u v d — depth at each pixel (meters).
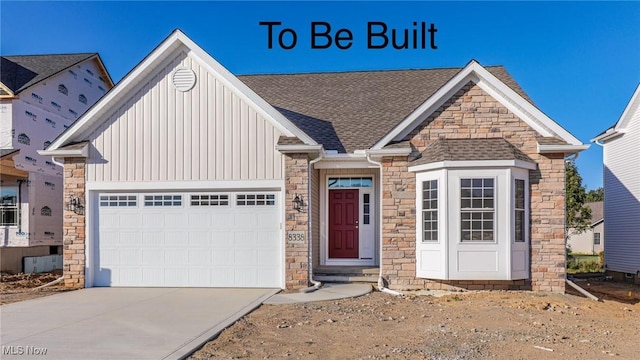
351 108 15.91
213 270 12.84
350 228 14.95
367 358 6.62
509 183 11.78
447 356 6.73
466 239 11.81
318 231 14.74
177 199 13.00
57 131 20.31
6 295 12.08
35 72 19.91
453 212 11.80
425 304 10.85
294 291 12.14
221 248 12.84
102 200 13.15
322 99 16.75
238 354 6.79
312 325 8.59
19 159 17.97
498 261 11.75
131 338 7.46
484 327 8.59
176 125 12.83
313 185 13.74
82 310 9.74
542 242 12.23
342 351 6.96
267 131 12.61
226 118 12.71
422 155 12.58
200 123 12.77
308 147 12.06
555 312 10.13
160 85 12.91
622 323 9.34
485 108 12.64
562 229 12.17
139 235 13.05
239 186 12.62
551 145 12.04
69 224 13.09
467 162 11.73
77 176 13.05
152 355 6.57
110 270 13.06
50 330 8.02
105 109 12.94
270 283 12.69
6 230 18.36
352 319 9.15
